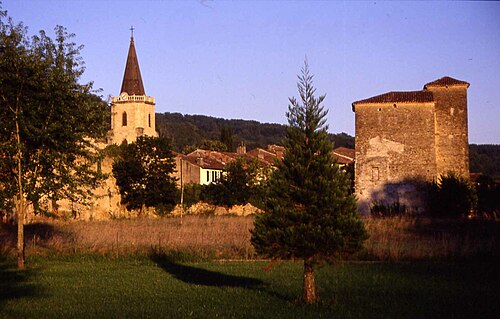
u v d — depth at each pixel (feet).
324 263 60.70
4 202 90.89
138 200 229.25
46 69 89.92
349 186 61.77
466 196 186.91
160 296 66.59
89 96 94.89
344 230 58.80
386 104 204.64
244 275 83.61
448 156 209.46
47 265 95.14
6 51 87.66
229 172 250.98
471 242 105.70
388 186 203.51
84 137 96.99
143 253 104.12
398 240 111.75
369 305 59.93
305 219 58.95
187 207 241.35
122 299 64.90
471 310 57.36
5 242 116.78
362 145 206.08
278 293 68.23
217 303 62.13
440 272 83.05
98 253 104.58
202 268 91.09
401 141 203.82
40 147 92.12
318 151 60.75
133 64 406.21
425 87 215.51
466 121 209.46
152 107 414.62
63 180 92.84
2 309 59.67
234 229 134.82
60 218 174.50
